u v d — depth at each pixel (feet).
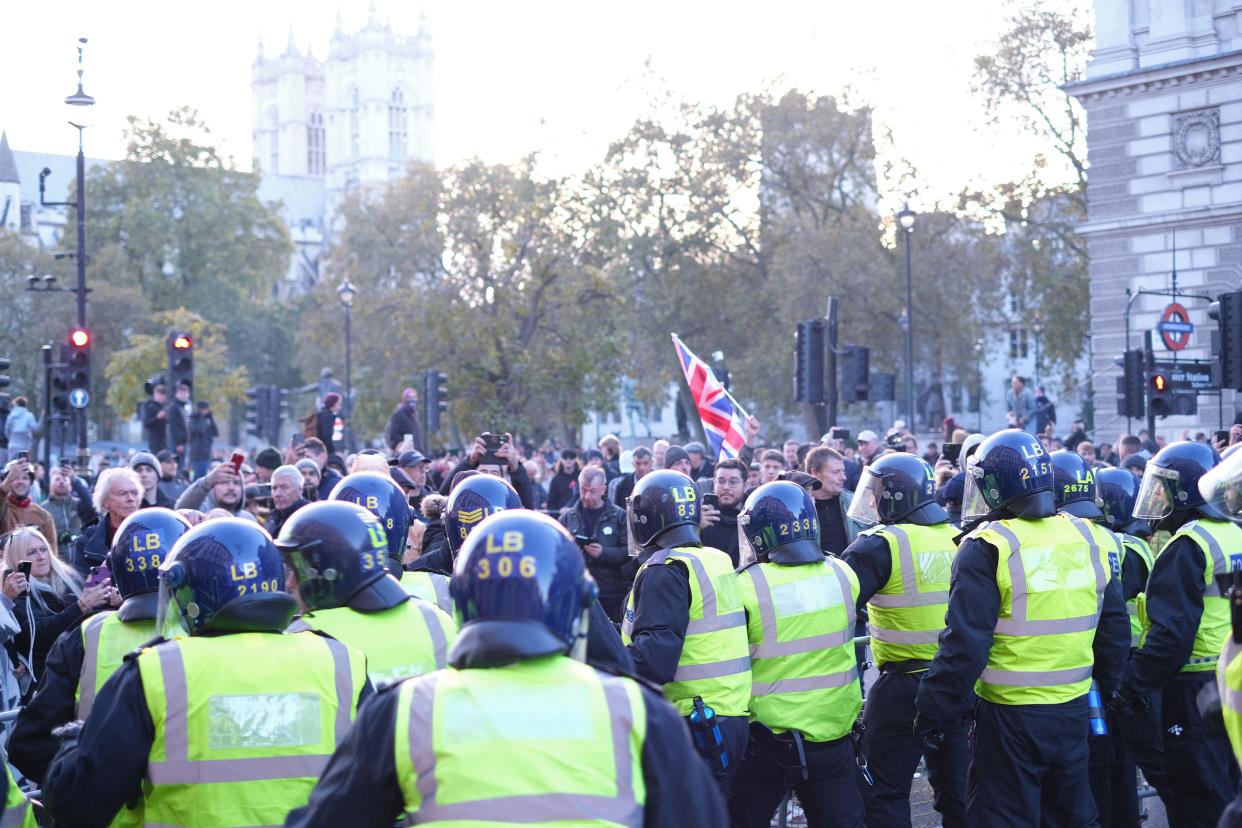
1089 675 19.22
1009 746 18.84
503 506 19.83
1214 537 19.95
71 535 41.75
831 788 20.47
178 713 12.71
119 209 238.89
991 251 152.87
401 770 9.73
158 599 15.37
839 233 153.17
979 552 18.81
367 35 471.62
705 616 19.39
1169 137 107.86
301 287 416.26
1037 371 169.37
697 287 174.29
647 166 175.01
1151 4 109.09
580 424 130.41
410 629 15.61
